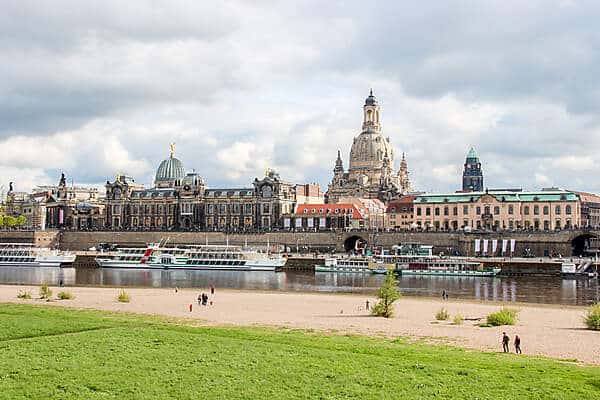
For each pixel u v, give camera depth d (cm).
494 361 5825
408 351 6203
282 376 5053
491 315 8694
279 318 8944
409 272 18062
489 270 17400
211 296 12100
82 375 5025
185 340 6394
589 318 8375
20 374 5022
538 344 7075
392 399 4553
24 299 11050
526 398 4588
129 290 13362
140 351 5841
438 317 9038
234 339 6569
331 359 5625
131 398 4516
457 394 4659
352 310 10062
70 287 14075
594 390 4797
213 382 4894
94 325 7319
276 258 19850
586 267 17112
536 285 15112
